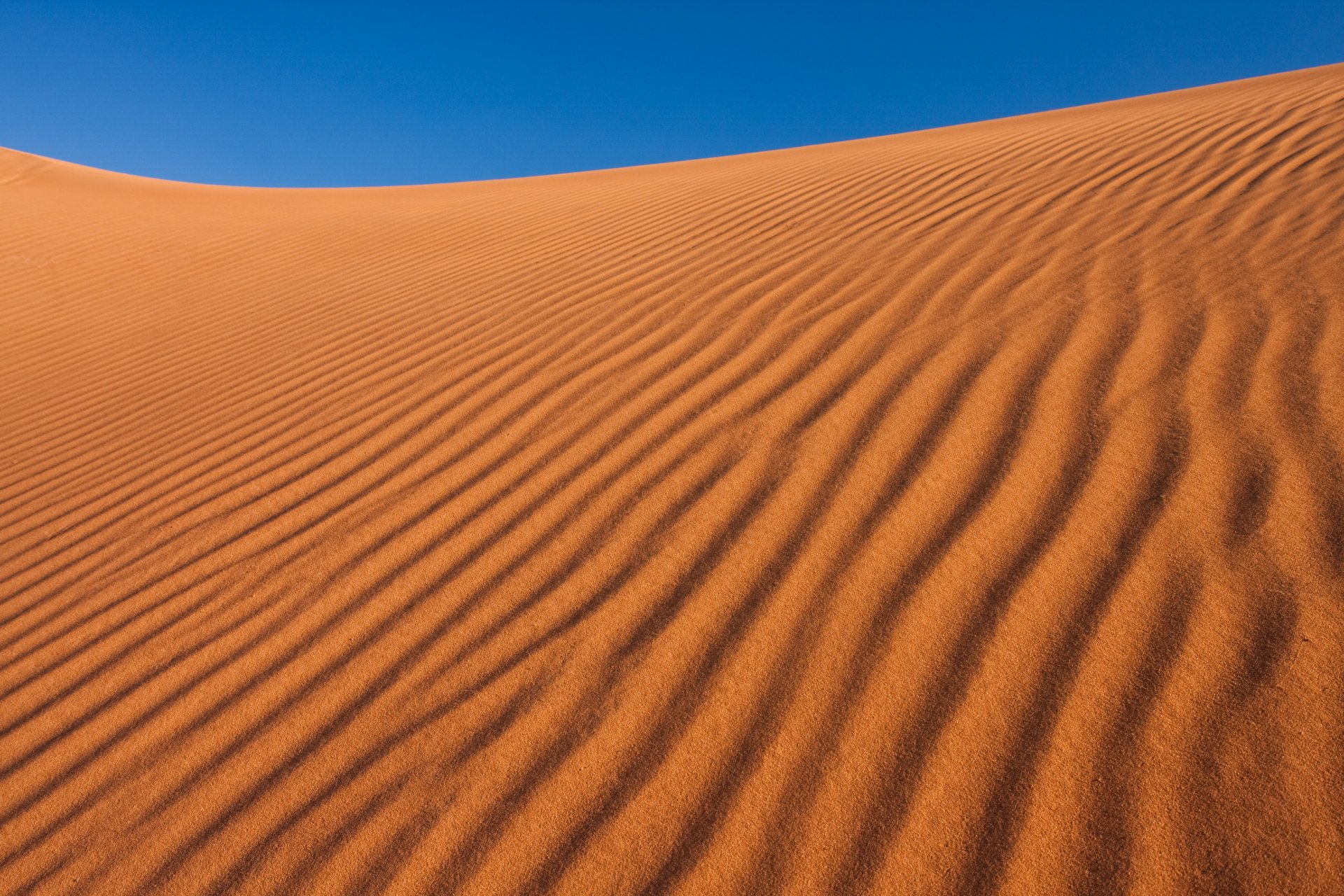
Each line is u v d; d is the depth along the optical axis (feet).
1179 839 4.63
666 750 5.93
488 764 6.12
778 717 6.00
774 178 29.32
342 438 12.76
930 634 6.40
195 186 56.29
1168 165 18.84
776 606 7.05
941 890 4.67
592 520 9.00
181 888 5.62
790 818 5.25
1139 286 11.64
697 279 17.30
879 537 7.61
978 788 5.18
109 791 6.61
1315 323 9.45
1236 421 8.06
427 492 10.45
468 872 5.32
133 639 8.62
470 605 8.03
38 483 13.71
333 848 5.69
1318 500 6.80
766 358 12.05
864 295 13.78
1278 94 26.96
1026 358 10.21
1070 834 4.80
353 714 6.90
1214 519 6.86
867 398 10.13
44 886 5.85
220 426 14.48
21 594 10.09
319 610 8.45
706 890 4.92
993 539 7.25
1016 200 18.60
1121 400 8.86
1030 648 6.07
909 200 21.03
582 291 18.33
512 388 13.28
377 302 21.43
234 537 10.32
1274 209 13.87
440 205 36.88
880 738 5.66
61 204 41.73
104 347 22.04
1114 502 7.35
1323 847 4.43
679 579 7.70
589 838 5.39
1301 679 5.34
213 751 6.81
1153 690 5.52
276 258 29.76
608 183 37.81
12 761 7.17
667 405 11.32
